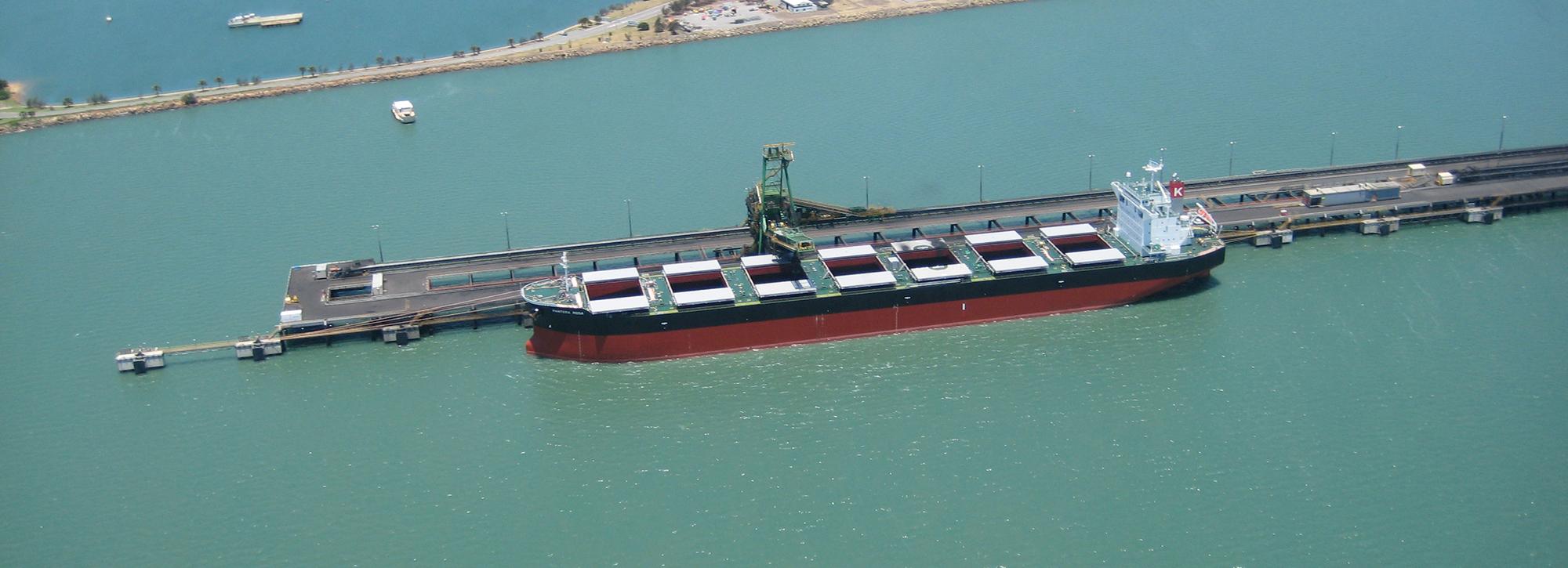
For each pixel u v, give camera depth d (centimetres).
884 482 16688
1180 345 19825
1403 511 15812
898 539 15638
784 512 16200
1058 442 17388
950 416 18100
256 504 16612
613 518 16200
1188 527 15662
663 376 19525
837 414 18288
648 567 15350
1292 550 15225
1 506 16675
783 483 16750
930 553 15388
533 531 15988
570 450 17588
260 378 19475
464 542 15825
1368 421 17562
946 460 17088
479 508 16438
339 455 17538
